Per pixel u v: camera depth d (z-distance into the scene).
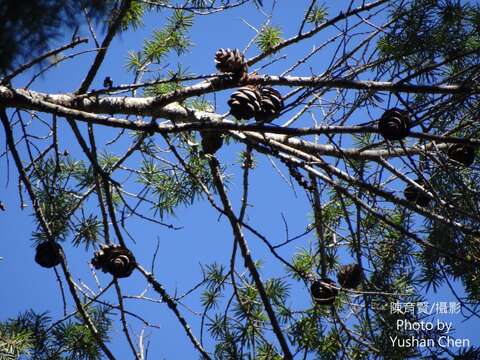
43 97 1.59
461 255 1.63
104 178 1.57
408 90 1.59
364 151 1.67
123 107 1.63
